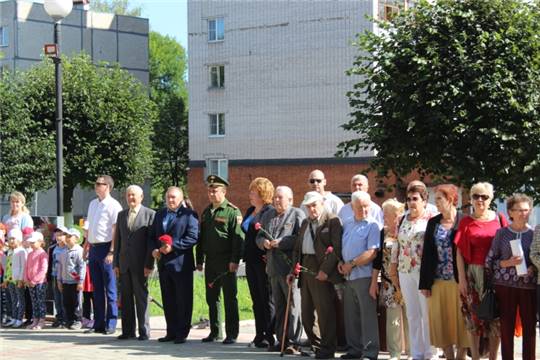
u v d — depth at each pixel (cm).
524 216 1037
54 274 1616
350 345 1198
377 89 2066
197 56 5472
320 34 5003
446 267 1093
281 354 1228
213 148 5412
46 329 1577
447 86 1972
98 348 1323
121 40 6025
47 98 4103
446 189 1092
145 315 1427
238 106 5325
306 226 1222
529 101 1975
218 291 1390
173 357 1224
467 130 1947
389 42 2095
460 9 2062
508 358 1048
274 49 5178
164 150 6944
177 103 7069
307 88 5056
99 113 4219
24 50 5522
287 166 5125
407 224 1135
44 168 3669
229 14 5353
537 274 1039
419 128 2000
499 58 1981
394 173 2069
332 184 4944
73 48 5750
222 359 1209
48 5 1823
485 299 1043
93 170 4206
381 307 1212
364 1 4831
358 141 2089
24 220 1681
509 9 2061
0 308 1652
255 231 1305
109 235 1491
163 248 1371
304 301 1227
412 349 1136
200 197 5459
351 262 1167
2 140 3559
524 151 1955
